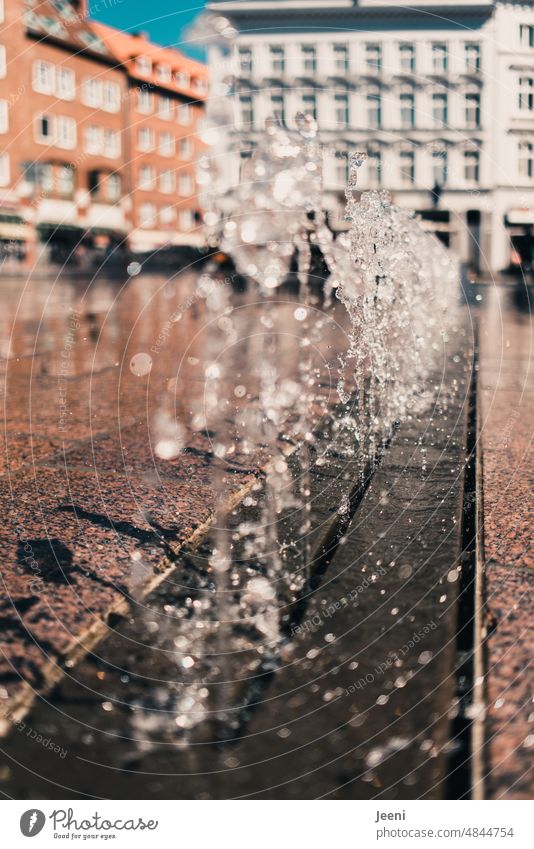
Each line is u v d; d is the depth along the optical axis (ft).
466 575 6.88
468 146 125.49
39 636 5.68
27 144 110.83
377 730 4.73
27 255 109.91
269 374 18.25
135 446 11.32
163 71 141.08
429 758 4.47
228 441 11.66
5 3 105.91
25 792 4.26
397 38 125.70
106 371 18.92
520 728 4.68
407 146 126.82
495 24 124.06
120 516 8.23
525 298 48.70
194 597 6.49
